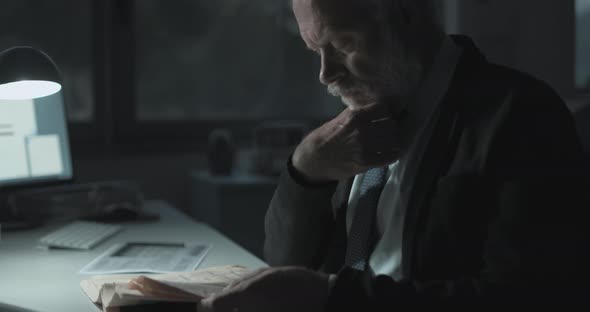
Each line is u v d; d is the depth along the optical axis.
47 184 1.90
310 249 1.11
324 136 1.03
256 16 3.18
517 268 0.78
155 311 0.88
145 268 1.22
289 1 3.21
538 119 0.84
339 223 1.12
